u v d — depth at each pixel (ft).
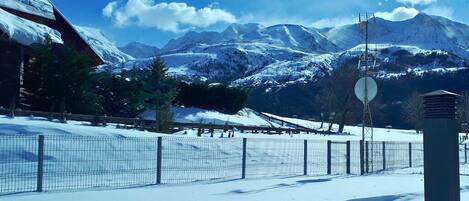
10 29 96.43
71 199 36.22
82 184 44.34
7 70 100.07
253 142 83.46
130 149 61.21
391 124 362.53
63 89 101.76
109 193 39.50
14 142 54.39
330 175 57.88
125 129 85.40
